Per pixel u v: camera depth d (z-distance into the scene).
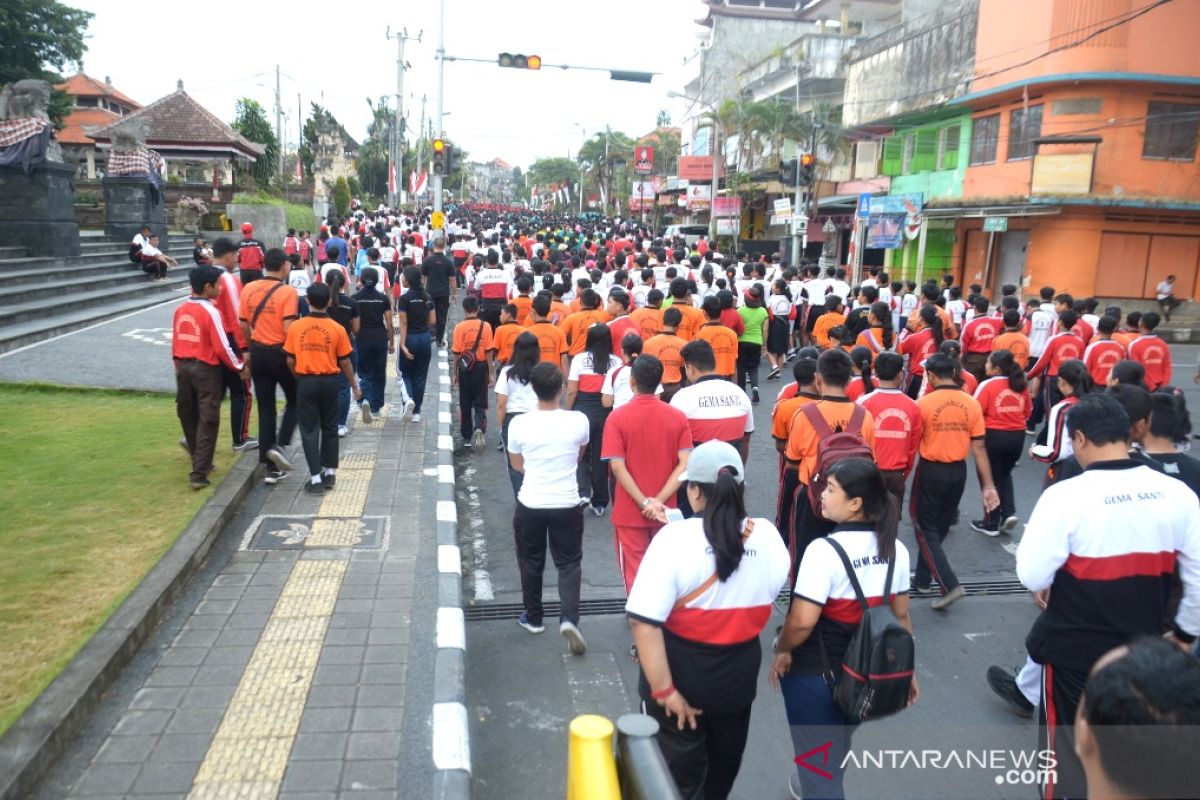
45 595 5.14
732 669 3.22
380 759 3.97
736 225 37.03
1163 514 3.35
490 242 21.80
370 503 7.46
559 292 11.85
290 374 7.77
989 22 25.00
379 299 10.31
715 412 5.71
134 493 7.01
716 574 3.13
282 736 4.12
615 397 7.59
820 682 3.38
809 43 38.69
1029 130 24.27
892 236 27.69
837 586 3.28
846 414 5.22
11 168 17.33
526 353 7.75
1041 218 24.17
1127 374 5.94
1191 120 22.84
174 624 5.19
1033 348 12.13
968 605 6.32
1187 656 1.73
